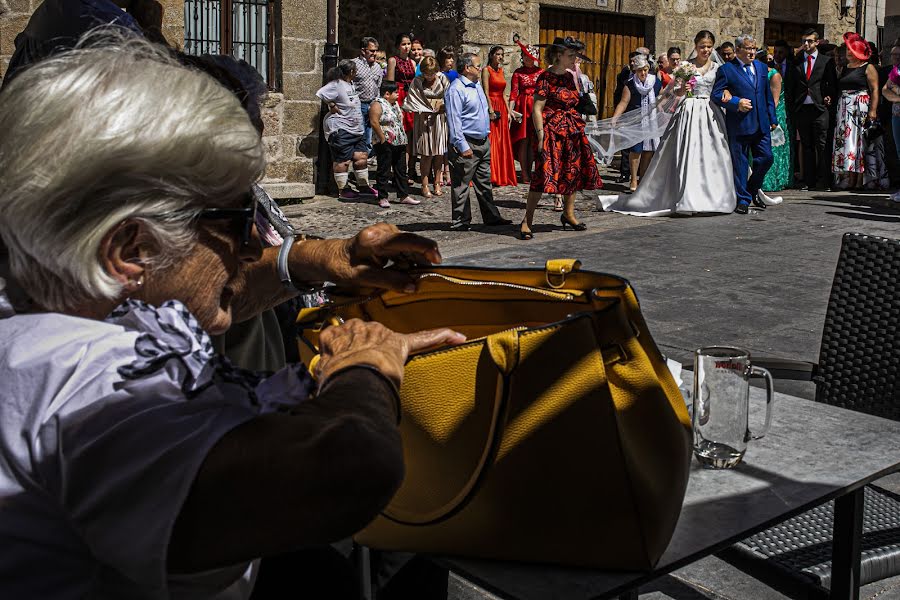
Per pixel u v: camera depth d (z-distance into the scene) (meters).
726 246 7.81
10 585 0.96
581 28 14.26
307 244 1.67
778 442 1.79
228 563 0.94
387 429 1.01
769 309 5.73
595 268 6.93
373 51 10.81
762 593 2.68
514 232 8.66
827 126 11.95
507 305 1.55
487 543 1.34
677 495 1.33
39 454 0.93
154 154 0.98
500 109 12.06
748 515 1.48
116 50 1.06
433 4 13.22
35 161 0.96
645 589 2.68
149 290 1.07
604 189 11.80
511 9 13.22
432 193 11.40
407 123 12.08
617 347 1.31
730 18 15.69
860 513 1.74
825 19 17.27
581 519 1.28
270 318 2.01
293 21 10.58
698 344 4.99
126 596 1.00
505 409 1.26
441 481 1.35
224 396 0.97
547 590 1.27
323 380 1.13
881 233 8.46
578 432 1.26
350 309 1.58
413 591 1.98
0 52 8.45
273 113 10.61
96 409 0.93
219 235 1.08
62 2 2.13
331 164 11.20
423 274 1.57
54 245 0.98
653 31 14.83
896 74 10.35
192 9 10.08
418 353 1.32
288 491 0.91
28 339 1.00
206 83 1.06
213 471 0.91
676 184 9.55
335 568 1.52
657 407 1.32
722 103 9.41
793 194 11.48
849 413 1.95
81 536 0.95
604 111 14.77
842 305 2.47
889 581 2.82
